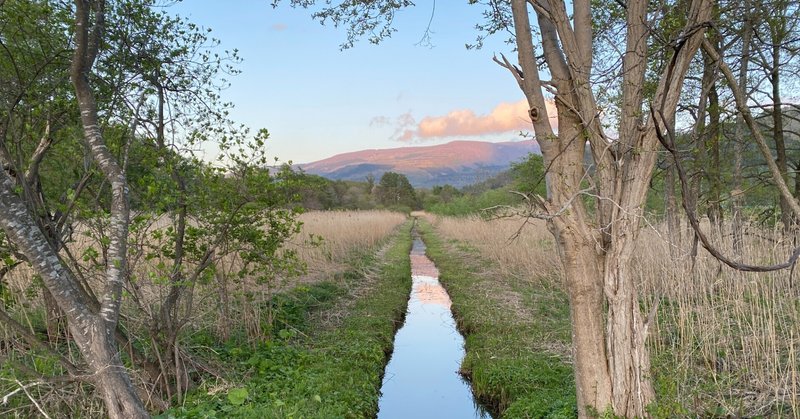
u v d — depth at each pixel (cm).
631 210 470
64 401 566
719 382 573
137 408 457
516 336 895
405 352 988
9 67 619
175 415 555
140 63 654
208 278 684
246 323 814
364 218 2845
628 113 475
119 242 488
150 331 623
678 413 484
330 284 1299
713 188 987
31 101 611
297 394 638
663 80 466
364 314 1085
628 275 482
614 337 484
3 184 421
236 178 687
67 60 629
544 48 508
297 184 718
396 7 690
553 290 1198
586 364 491
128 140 575
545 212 499
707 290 822
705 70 876
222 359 734
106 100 648
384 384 823
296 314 999
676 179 985
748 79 944
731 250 800
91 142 496
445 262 1955
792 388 512
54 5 600
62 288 443
